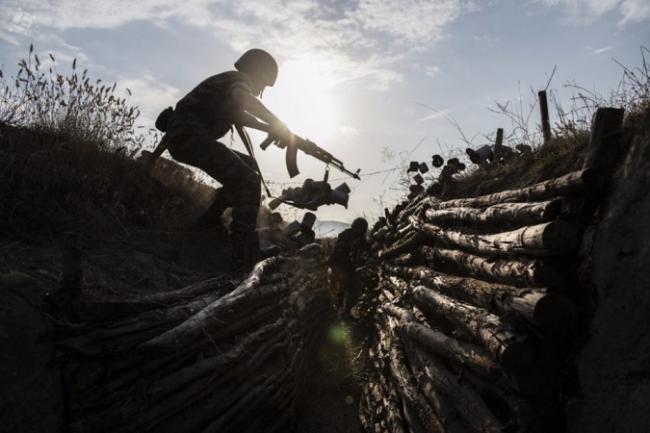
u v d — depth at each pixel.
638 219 1.99
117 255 3.53
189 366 2.77
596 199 2.31
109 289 2.95
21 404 1.96
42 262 2.79
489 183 4.18
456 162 5.49
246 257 4.45
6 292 2.19
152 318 2.65
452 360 2.88
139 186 4.64
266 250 4.89
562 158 3.23
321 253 8.74
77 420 2.10
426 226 4.61
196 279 3.87
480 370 2.44
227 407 3.06
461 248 3.46
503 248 2.58
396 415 3.58
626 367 1.86
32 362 2.07
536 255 2.25
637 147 2.14
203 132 4.49
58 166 3.75
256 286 3.87
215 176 4.55
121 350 2.35
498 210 2.85
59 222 3.38
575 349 2.10
